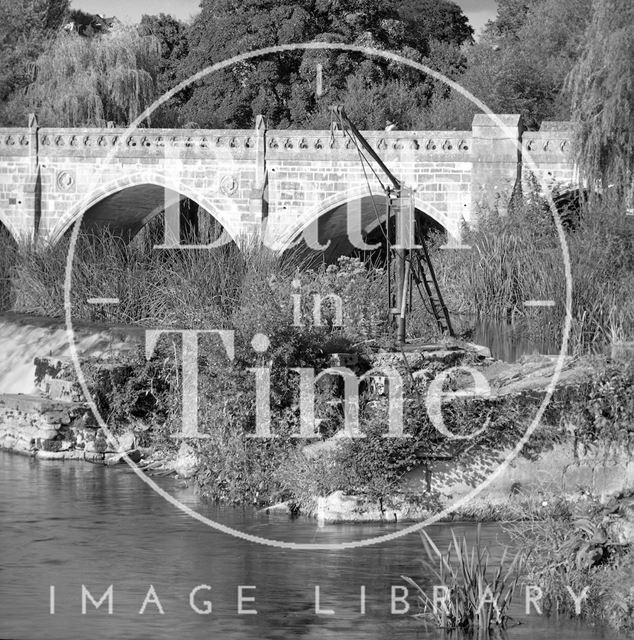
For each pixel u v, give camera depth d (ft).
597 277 126.21
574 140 145.38
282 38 233.14
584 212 142.41
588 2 220.02
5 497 77.56
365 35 238.07
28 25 252.01
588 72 142.82
